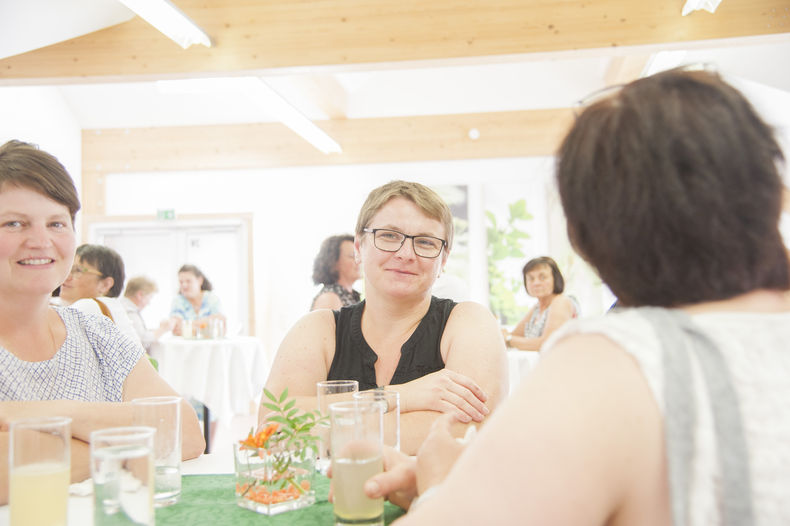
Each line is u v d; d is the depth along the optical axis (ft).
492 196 24.76
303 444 3.48
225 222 24.22
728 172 1.89
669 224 1.92
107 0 13.46
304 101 24.06
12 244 4.32
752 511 1.65
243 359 16.75
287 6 13.71
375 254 5.41
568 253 21.34
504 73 24.45
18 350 4.63
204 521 3.23
